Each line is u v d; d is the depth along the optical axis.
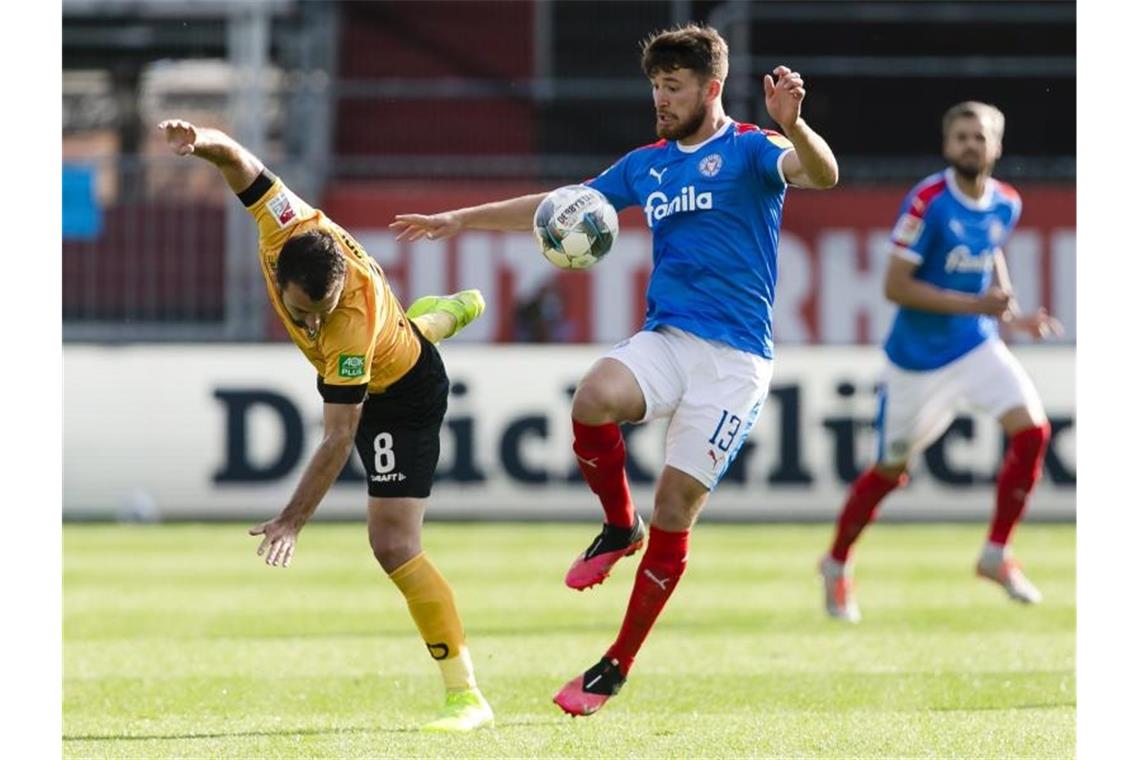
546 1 74.31
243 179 21.41
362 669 29.14
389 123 72.69
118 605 38.31
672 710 24.77
